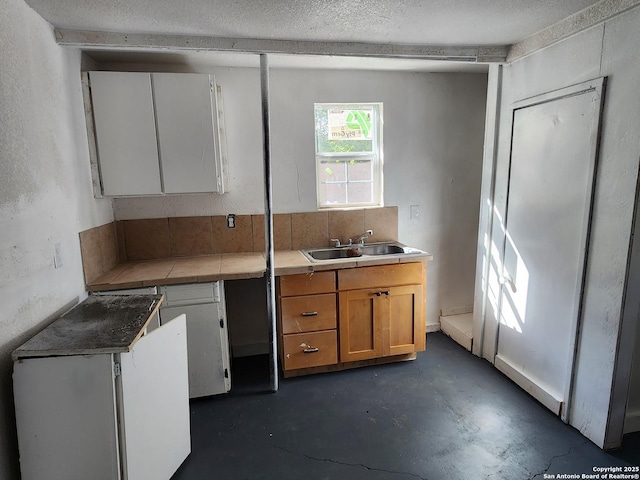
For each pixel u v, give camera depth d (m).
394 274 2.67
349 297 2.62
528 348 2.41
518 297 2.47
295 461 1.89
